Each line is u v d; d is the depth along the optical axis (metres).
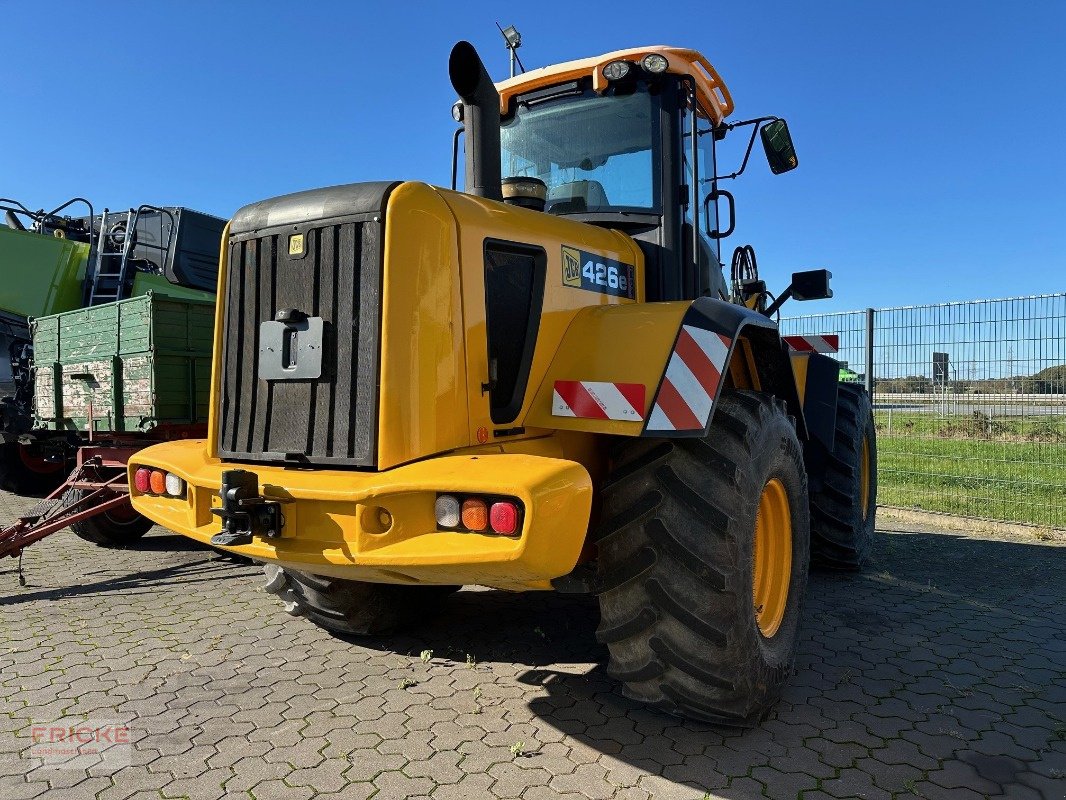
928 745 2.43
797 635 2.92
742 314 2.73
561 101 3.75
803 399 4.43
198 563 4.87
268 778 2.22
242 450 2.64
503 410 2.58
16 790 2.16
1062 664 3.14
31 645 3.34
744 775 2.24
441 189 2.50
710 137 4.09
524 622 3.70
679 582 2.36
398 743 2.44
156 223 7.44
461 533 2.07
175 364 4.74
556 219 2.98
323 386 2.44
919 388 7.34
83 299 7.25
